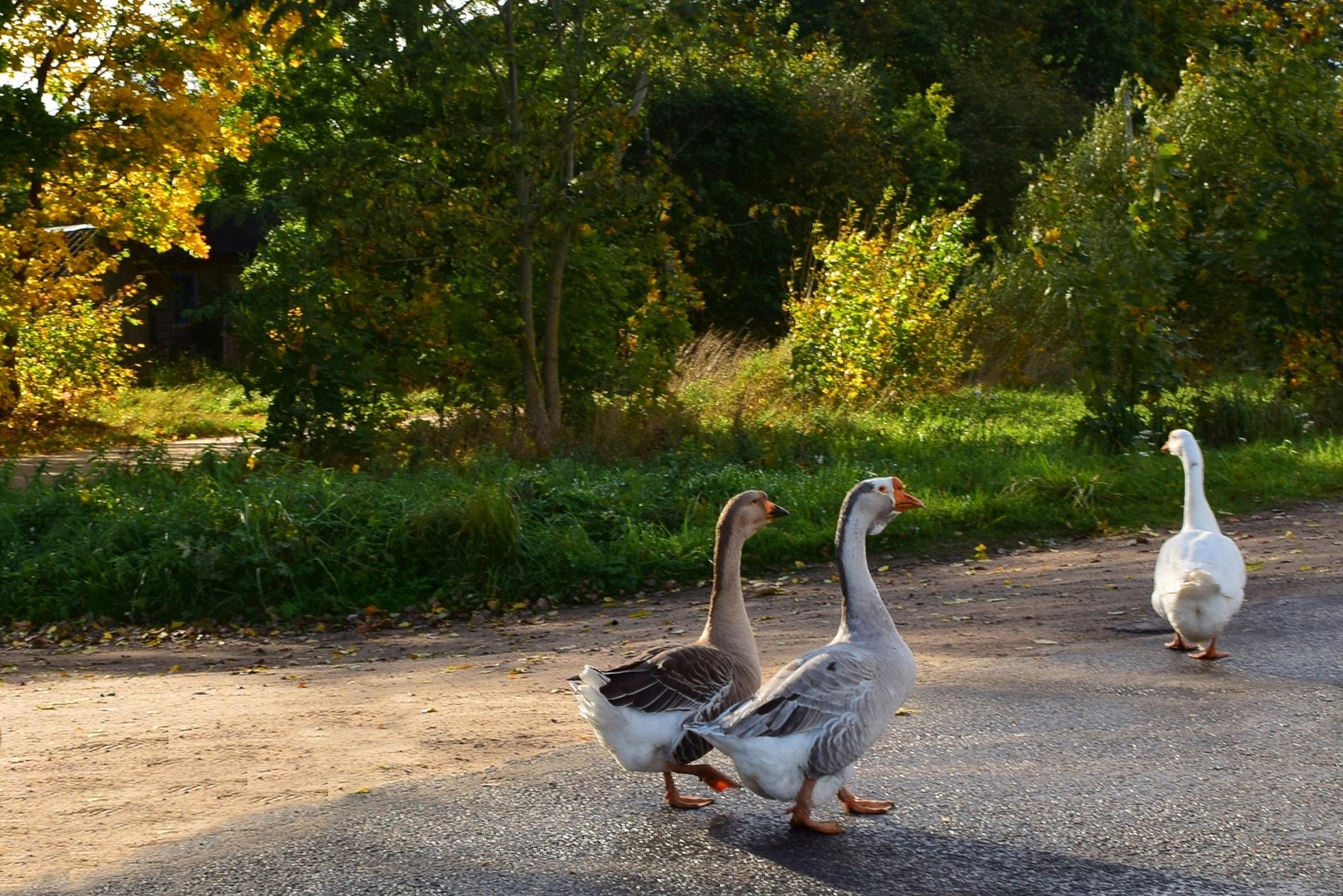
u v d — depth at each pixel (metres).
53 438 22.44
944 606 9.41
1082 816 4.79
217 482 13.46
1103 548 11.57
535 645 9.30
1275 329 18.42
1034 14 43.84
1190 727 5.89
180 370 33.59
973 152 38.81
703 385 21.09
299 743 6.40
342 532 12.03
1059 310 24.17
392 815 5.11
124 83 22.02
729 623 5.29
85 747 6.49
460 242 16.81
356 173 16.47
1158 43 46.38
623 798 5.23
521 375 17.67
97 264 25.81
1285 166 18.36
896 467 14.73
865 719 4.46
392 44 16.27
